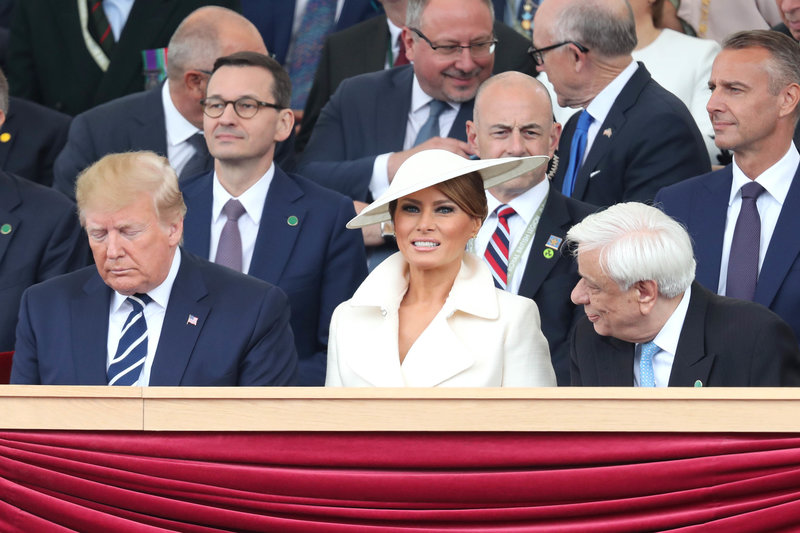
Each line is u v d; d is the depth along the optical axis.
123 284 14.04
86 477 10.24
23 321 14.71
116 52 25.78
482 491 9.93
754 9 25.69
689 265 13.62
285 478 10.06
